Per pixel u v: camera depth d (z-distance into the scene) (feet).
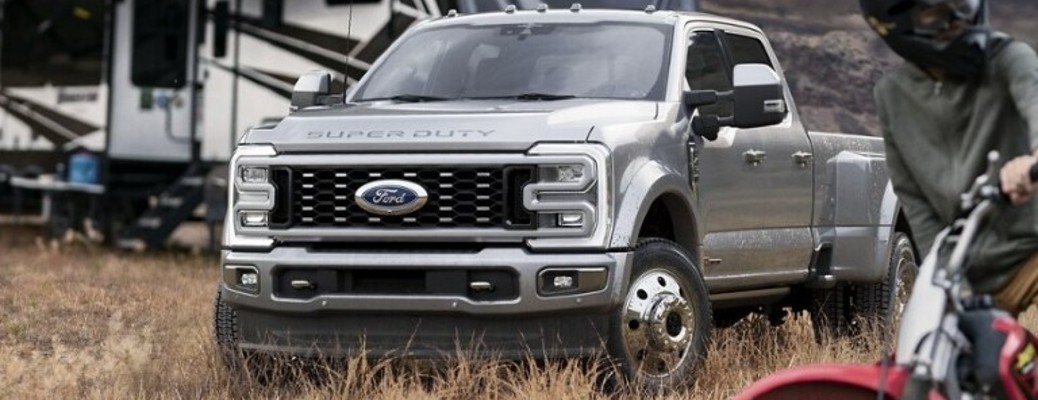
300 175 35.19
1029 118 18.51
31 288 57.16
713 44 40.60
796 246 41.42
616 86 37.86
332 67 76.64
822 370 18.48
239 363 36.55
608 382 34.37
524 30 40.24
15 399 33.55
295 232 35.09
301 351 35.32
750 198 39.45
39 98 94.43
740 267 39.17
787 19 61.21
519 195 33.81
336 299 34.53
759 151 39.75
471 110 35.24
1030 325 43.60
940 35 19.06
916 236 20.75
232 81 82.99
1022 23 72.84
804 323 43.21
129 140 89.97
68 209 94.94
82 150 91.61
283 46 79.92
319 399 33.65
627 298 34.37
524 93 38.06
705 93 37.60
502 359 33.88
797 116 42.52
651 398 34.06
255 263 35.35
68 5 92.73
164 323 47.14
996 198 18.40
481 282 33.76
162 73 89.04
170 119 88.79
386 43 72.84
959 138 19.77
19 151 95.81
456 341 33.68
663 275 35.47
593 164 33.55
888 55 60.44
